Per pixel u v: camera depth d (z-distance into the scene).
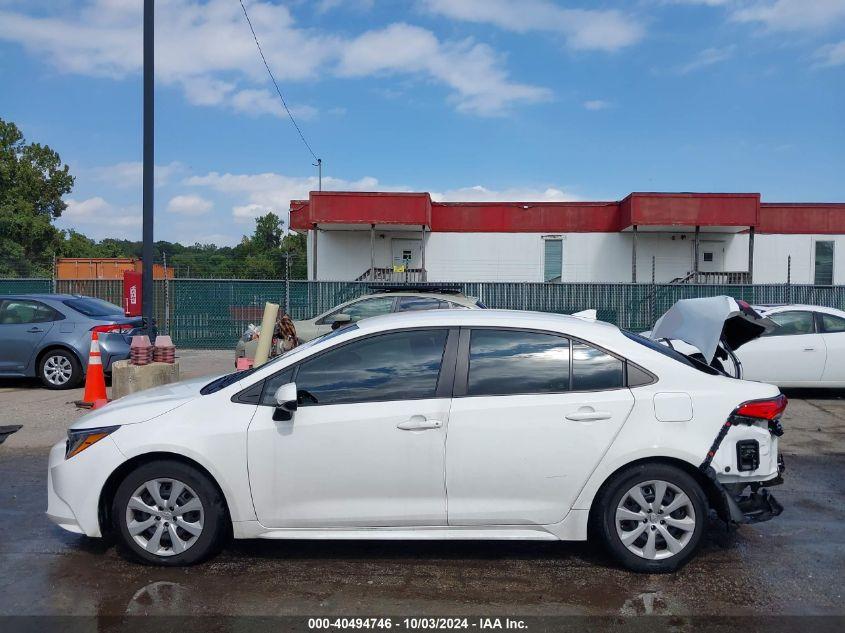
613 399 4.29
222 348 16.72
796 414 9.62
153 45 9.41
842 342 10.25
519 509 4.28
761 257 25.30
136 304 11.86
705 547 4.83
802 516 5.51
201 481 4.34
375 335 4.50
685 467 4.32
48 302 11.20
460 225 25.33
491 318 4.57
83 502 4.41
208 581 4.24
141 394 4.99
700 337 5.34
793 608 3.92
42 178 44.50
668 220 23.14
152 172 9.55
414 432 4.26
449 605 3.94
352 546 4.82
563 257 25.19
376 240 25.39
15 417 8.85
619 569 4.44
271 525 4.32
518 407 4.27
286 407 4.20
